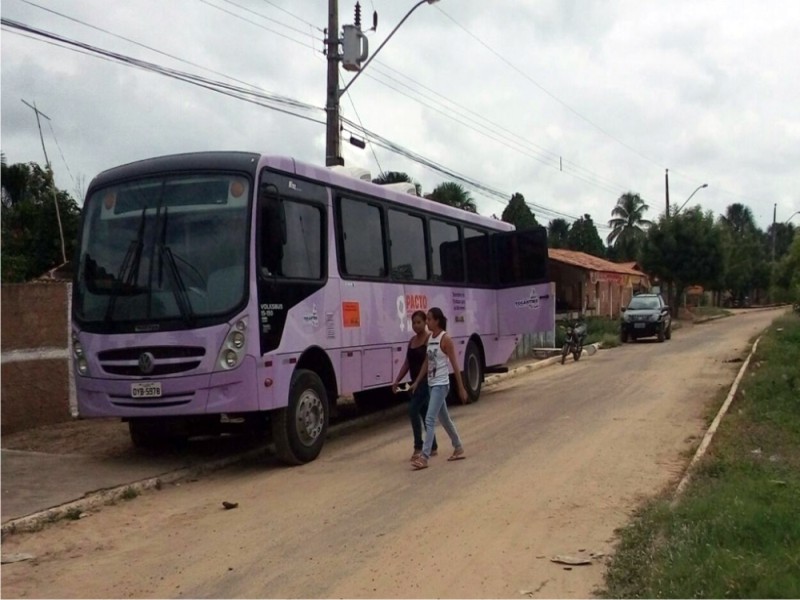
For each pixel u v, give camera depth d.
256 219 9.31
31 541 7.20
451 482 8.73
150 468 9.66
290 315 9.77
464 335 15.11
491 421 12.92
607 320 39.91
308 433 10.10
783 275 39.44
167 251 9.40
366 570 6.09
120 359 9.36
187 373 9.09
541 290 16.30
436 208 14.44
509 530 6.93
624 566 5.80
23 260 20.70
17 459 10.15
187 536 7.20
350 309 11.20
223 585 5.92
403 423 13.49
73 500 8.20
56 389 12.28
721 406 13.20
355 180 11.70
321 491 8.60
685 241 48.03
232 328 9.05
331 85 16.92
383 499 8.15
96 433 11.73
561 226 88.06
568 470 9.10
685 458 9.59
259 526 7.39
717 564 5.37
